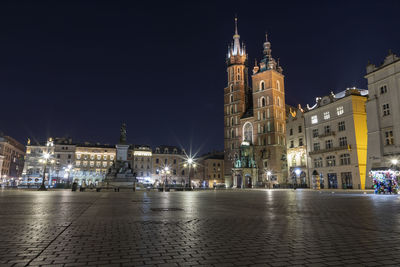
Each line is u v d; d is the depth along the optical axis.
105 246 6.98
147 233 8.63
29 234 8.44
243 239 7.78
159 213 13.93
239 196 32.31
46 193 37.81
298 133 79.19
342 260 5.78
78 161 114.00
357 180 59.09
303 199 25.56
